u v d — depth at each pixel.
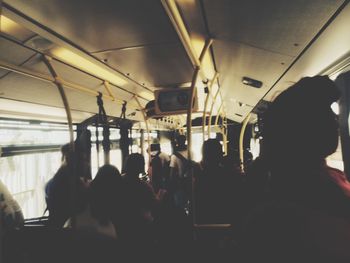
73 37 2.58
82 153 3.96
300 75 3.44
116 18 2.22
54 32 2.46
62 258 2.90
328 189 0.74
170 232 3.66
